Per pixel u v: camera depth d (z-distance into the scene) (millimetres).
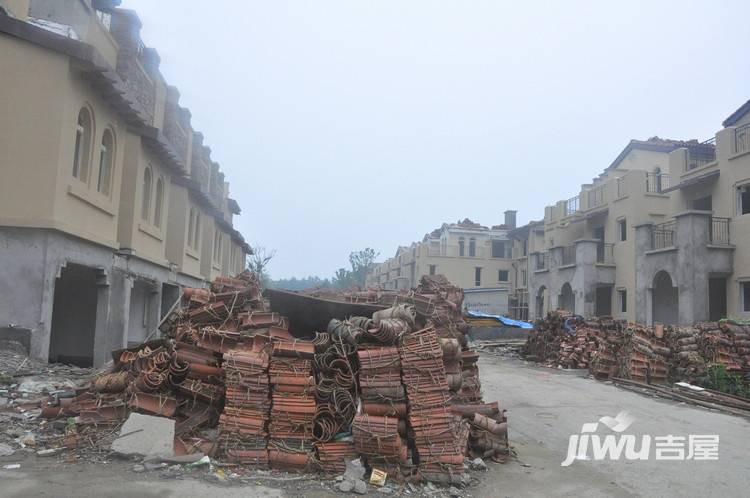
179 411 7078
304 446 6559
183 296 8602
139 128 15000
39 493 5137
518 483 7090
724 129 21844
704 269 21094
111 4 14633
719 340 16141
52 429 6988
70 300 14812
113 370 8000
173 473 5895
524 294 44219
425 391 6844
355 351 7137
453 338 8820
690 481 7426
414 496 6172
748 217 20562
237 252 37375
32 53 10586
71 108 11086
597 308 31297
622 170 32344
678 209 24734
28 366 9719
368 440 6414
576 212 32781
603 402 13258
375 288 11750
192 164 23281
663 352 16578
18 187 10367
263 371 6824
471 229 56906
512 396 13938
